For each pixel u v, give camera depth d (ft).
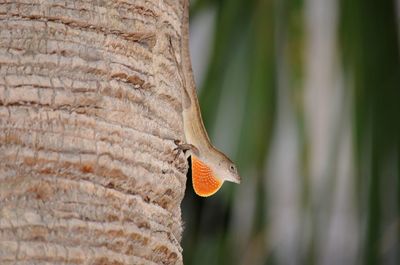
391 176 37.78
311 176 38.91
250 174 39.19
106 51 24.67
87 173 23.57
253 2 39.91
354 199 38.60
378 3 39.22
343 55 39.37
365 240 37.40
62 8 24.22
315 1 43.42
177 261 25.98
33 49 23.72
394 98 38.29
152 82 25.68
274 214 40.83
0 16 23.84
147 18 25.80
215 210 43.47
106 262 23.30
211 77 39.75
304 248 38.37
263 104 39.22
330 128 41.19
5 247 22.20
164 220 25.41
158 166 25.32
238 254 40.16
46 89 23.53
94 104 24.04
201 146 31.30
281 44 39.65
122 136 24.45
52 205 22.93
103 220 23.53
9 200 22.65
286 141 45.44
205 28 46.83
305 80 39.50
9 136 22.99
